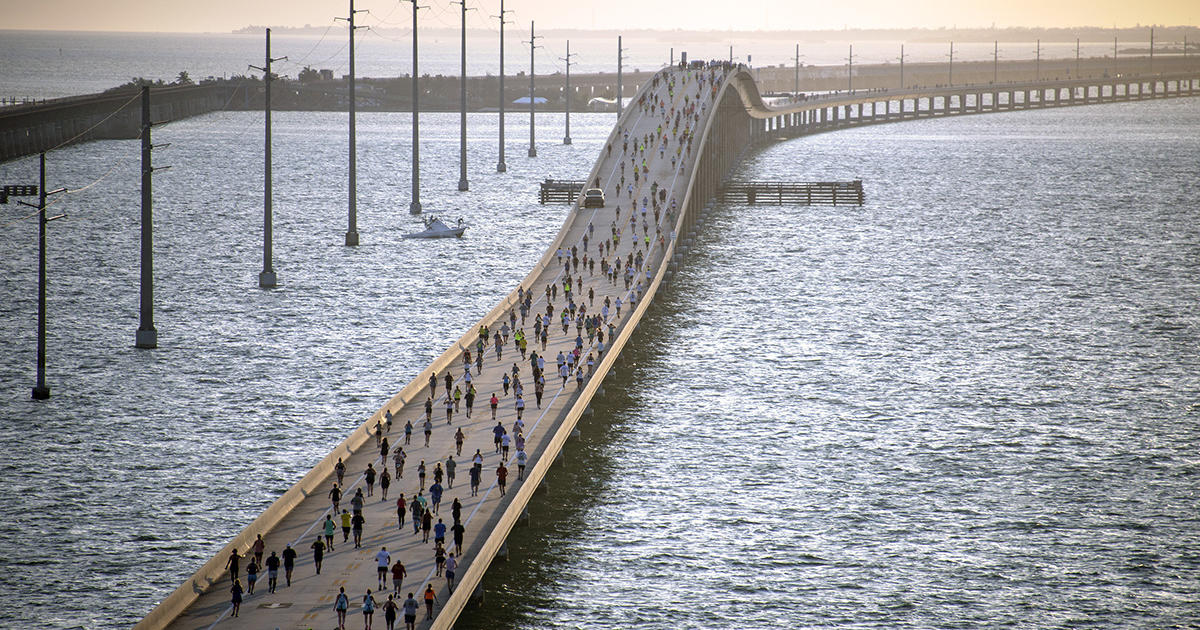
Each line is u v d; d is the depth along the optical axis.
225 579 118.44
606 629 121.88
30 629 119.00
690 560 137.12
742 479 160.50
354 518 125.00
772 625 123.94
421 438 154.88
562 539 141.12
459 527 124.19
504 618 123.25
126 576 130.25
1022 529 146.88
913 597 130.25
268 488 154.00
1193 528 147.38
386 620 109.75
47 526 141.38
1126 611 128.00
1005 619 126.06
